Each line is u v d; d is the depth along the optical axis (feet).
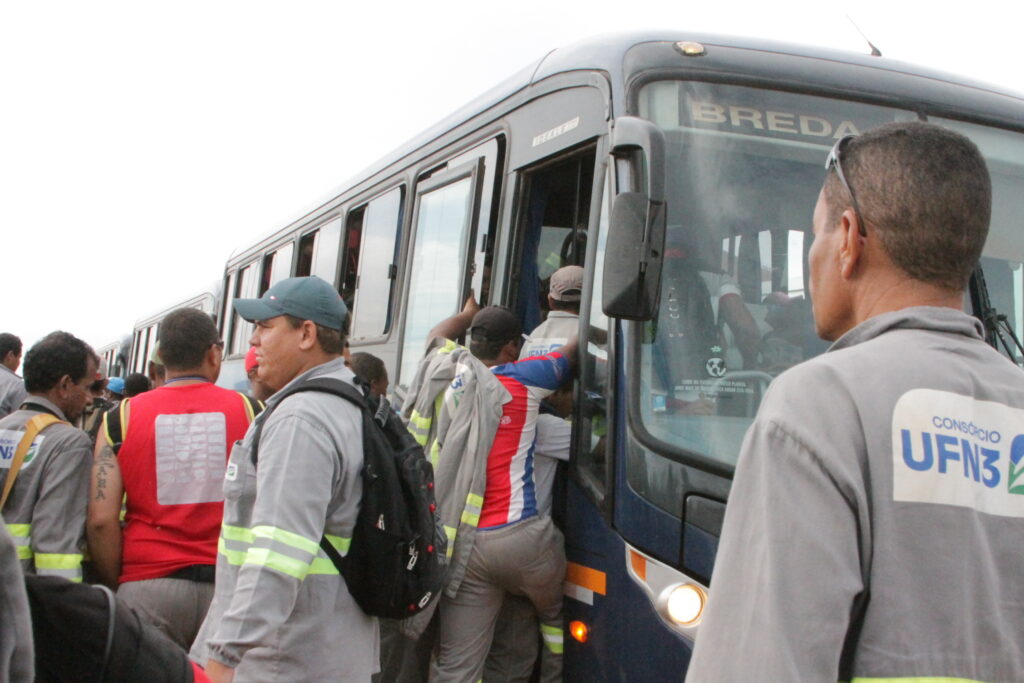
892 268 4.91
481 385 11.84
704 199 11.42
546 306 14.62
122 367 78.48
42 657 4.47
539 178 14.43
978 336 4.94
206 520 11.94
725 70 12.05
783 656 4.04
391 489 9.04
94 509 11.63
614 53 12.23
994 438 4.56
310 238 27.76
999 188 12.67
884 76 12.78
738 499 4.58
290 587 8.10
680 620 9.96
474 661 11.78
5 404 22.12
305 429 8.63
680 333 10.94
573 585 11.47
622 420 10.73
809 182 11.82
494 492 11.76
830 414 4.40
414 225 18.79
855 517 4.27
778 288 11.43
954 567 4.25
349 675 8.97
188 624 11.69
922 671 4.12
